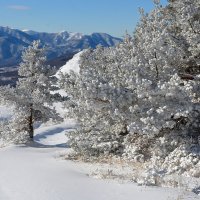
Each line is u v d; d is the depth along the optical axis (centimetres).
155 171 1198
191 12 1562
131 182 1174
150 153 1669
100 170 1443
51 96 2973
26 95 2875
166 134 1588
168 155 1516
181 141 1545
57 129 4053
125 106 1489
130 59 1573
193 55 1570
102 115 1745
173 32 1755
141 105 1477
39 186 1145
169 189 1063
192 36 1537
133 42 1762
